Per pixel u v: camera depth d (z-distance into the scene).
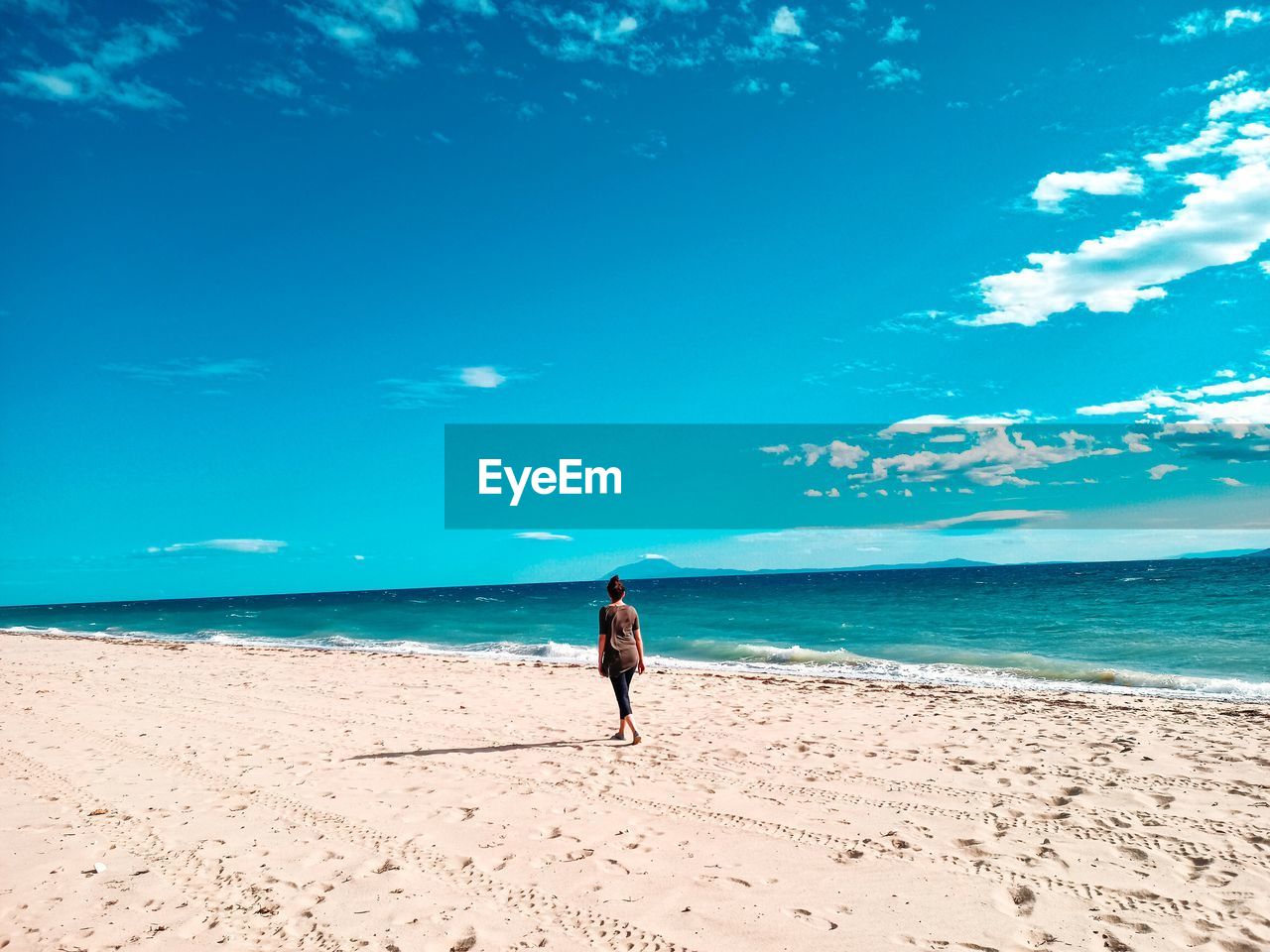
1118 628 21.64
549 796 6.44
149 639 30.20
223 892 4.68
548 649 20.23
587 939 3.97
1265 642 17.44
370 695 12.45
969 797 6.14
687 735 8.70
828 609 35.28
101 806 6.44
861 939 3.89
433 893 4.57
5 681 15.27
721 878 4.70
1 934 4.21
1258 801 5.84
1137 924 3.97
